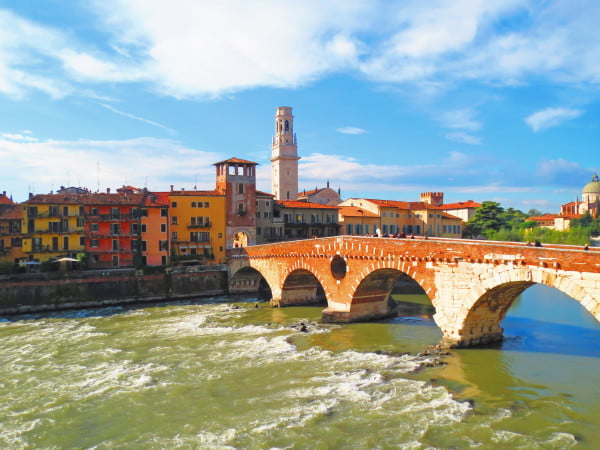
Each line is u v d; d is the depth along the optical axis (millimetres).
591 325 53812
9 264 80500
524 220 170000
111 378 40656
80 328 60312
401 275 57969
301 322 61031
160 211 93812
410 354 44625
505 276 39438
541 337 48562
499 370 39250
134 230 92250
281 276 74062
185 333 56469
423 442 28438
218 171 105312
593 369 39094
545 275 36250
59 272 76688
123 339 53875
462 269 43469
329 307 62656
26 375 41656
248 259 84438
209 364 43938
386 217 125312
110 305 79125
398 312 65500
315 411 33062
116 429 31500
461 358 42219
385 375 39281
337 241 60094
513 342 46781
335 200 160500
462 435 29094
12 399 36406
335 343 49719
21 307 72562
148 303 81688
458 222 136125
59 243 88625
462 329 44500
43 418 33188
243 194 102250
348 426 30719
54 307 75000
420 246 47781
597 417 30859
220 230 98938
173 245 95938
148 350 49031
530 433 29078
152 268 83688
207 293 88312
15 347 50781
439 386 36469
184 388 38125
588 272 33281
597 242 124688
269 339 52312
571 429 29406
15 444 29781
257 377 40156
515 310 63344
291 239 112875
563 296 74750
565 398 33688
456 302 44344
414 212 129500
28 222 87250
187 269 86688
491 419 30969
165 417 33062
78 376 41281
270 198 110625
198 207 97938
